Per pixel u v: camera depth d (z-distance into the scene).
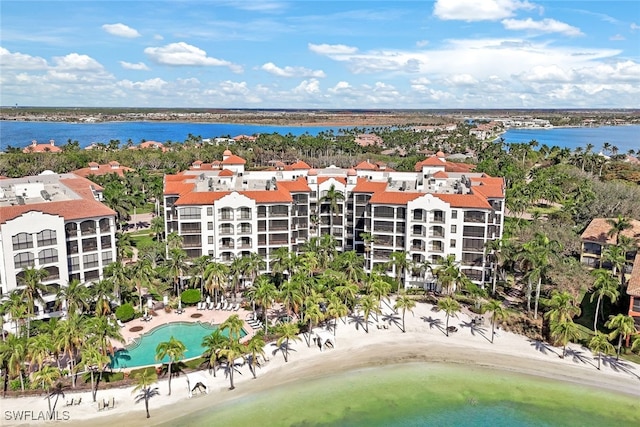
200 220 109.06
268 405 67.69
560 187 193.00
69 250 91.50
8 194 100.88
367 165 148.00
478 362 79.25
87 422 63.34
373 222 110.12
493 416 66.25
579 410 67.69
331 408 67.31
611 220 115.44
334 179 128.88
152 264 106.25
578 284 93.50
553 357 80.69
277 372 75.81
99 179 182.88
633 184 192.25
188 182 120.50
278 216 112.25
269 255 112.50
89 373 72.44
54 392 68.62
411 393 71.06
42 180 118.50
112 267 89.44
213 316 93.56
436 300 101.12
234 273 96.31
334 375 75.31
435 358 80.31
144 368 74.62
